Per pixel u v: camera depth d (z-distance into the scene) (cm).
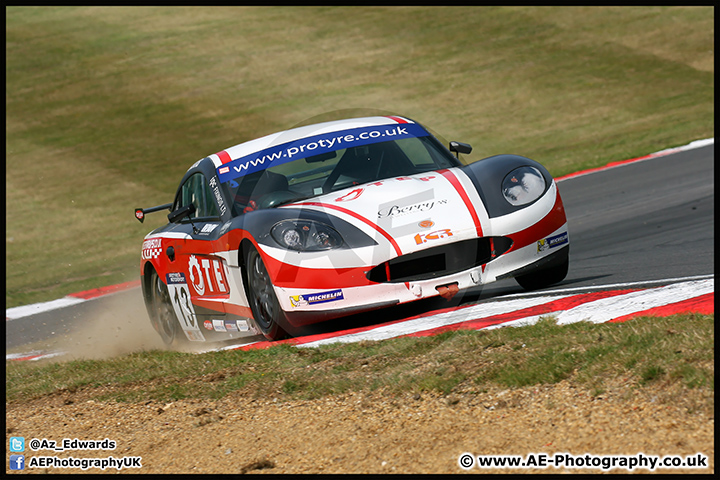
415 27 11862
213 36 12125
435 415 1127
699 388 1014
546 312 1612
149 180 6988
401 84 9644
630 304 1571
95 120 9081
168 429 1280
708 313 1364
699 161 4616
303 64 10700
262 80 10175
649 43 10050
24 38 12325
